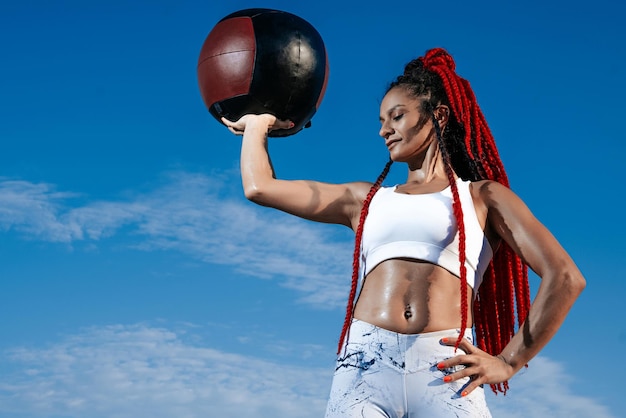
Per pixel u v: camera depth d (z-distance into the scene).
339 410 2.63
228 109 3.23
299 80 3.19
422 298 2.67
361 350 2.66
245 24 3.23
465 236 2.74
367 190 3.03
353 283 2.83
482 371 2.59
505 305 2.94
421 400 2.57
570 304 2.64
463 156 3.08
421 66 3.11
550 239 2.71
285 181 3.10
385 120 3.02
